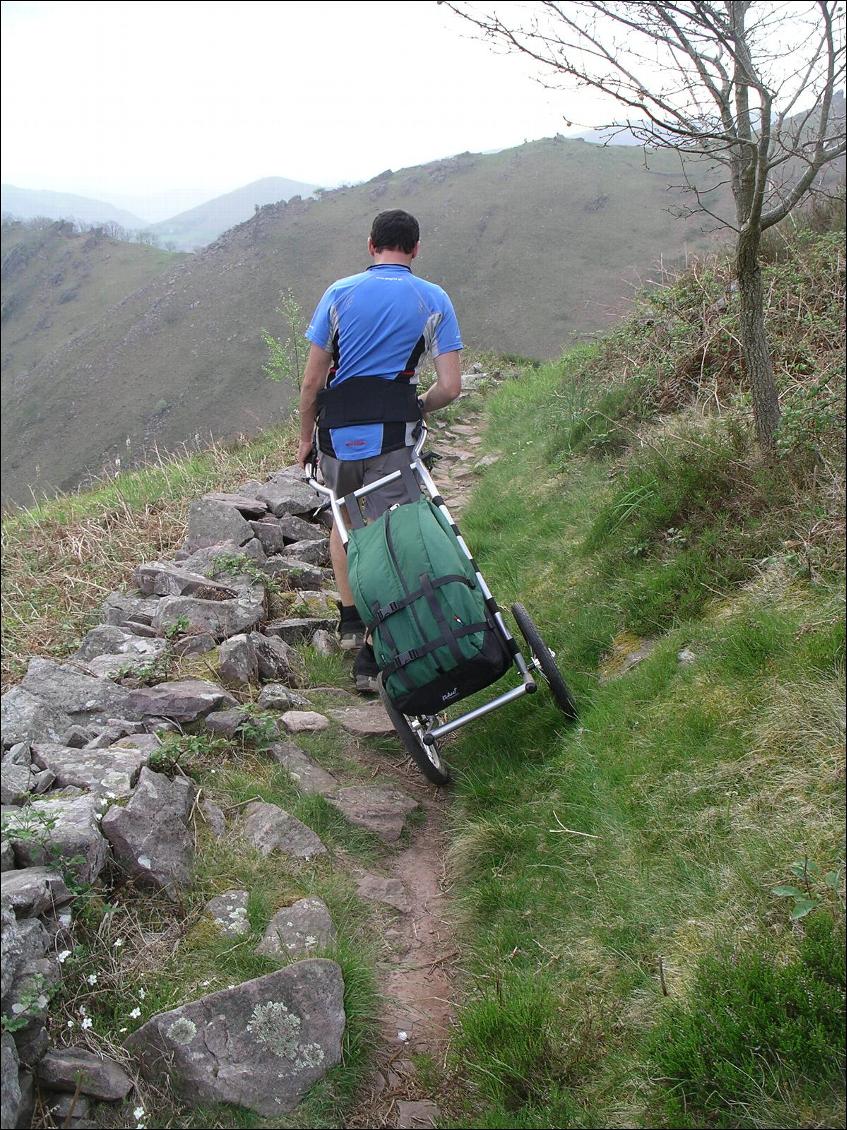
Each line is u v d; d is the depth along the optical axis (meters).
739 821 2.82
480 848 3.44
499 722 4.23
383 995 2.85
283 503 7.17
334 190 187.75
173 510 8.31
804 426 4.15
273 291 159.75
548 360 13.35
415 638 3.35
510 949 2.95
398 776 4.12
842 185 6.61
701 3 3.38
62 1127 2.26
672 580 4.23
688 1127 2.15
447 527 3.66
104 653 4.84
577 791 3.44
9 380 171.12
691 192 4.31
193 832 3.27
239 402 139.75
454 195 169.62
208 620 5.08
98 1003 2.56
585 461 6.81
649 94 3.55
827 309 5.89
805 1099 2.09
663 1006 2.43
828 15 3.18
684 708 3.41
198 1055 2.39
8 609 6.71
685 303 7.27
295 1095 2.41
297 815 3.56
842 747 2.79
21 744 3.42
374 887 3.33
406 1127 2.43
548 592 5.17
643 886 2.85
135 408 144.38
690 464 4.76
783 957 2.37
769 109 3.54
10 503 11.77
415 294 3.83
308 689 4.74
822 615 3.34
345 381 3.88
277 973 2.57
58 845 2.74
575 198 158.62
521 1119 2.33
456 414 10.75
